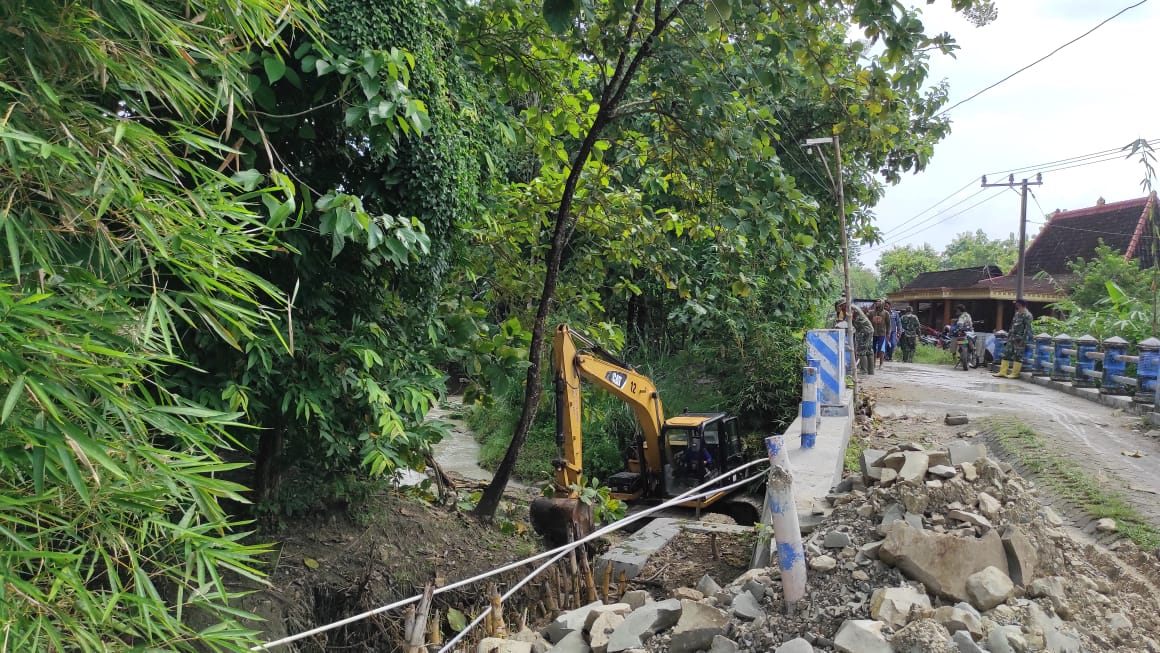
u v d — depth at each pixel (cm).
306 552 530
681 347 1588
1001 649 286
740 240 711
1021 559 357
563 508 657
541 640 385
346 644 489
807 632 322
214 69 245
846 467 780
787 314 1379
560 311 922
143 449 188
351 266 483
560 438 718
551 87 727
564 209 707
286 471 550
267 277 455
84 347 170
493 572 385
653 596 612
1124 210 2603
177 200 209
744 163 649
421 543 600
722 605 382
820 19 603
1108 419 991
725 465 1041
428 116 431
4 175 182
